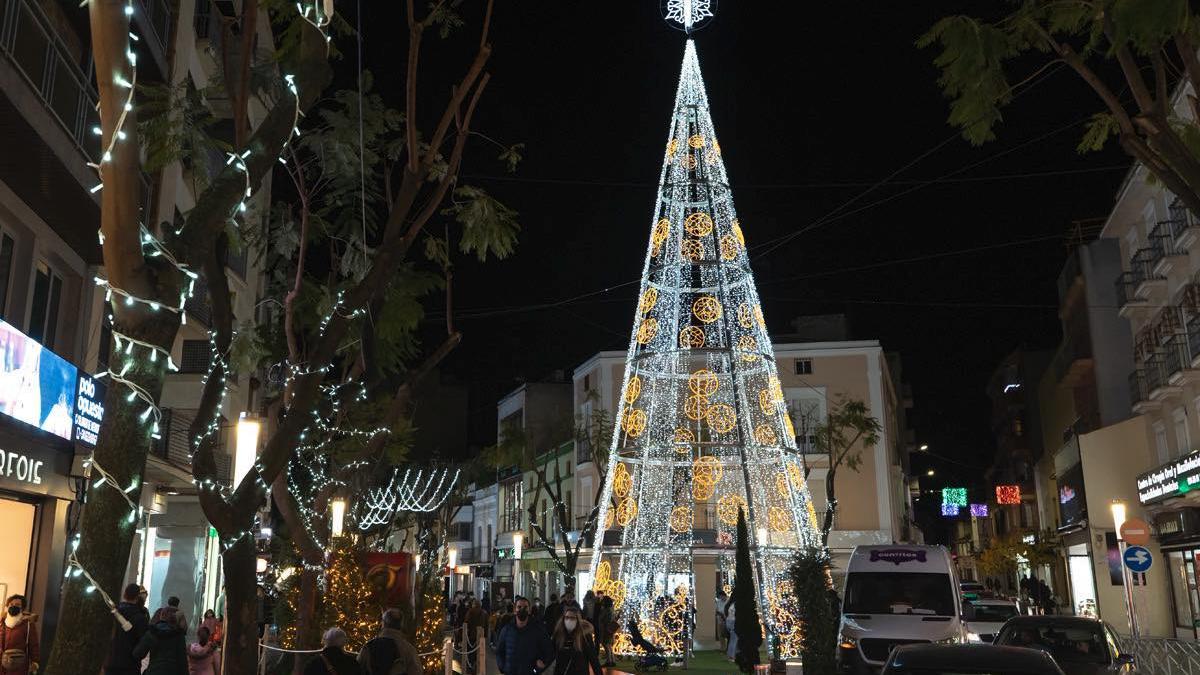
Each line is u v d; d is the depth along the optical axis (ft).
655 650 77.41
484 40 32.60
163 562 84.07
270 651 50.29
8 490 46.98
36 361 47.44
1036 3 30.35
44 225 53.52
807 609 58.59
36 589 50.29
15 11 42.45
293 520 40.09
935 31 29.89
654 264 87.81
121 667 33.99
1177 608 103.55
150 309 19.56
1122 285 110.93
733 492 103.96
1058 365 151.74
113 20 18.67
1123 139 30.66
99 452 18.85
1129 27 24.27
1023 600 127.65
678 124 84.33
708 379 89.61
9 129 44.19
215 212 22.21
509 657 36.94
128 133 18.83
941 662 26.61
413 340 49.70
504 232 38.47
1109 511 113.09
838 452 132.26
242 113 26.84
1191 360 89.51
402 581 46.96
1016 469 217.56
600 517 83.97
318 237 46.16
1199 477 84.17
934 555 56.80
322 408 49.39
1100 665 42.01
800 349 144.56
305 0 26.53
